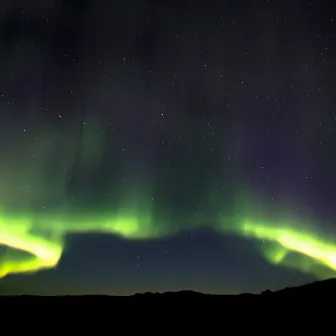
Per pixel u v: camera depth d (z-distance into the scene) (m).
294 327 4.47
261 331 4.39
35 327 4.41
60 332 4.30
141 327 4.46
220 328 4.46
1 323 4.47
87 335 4.26
